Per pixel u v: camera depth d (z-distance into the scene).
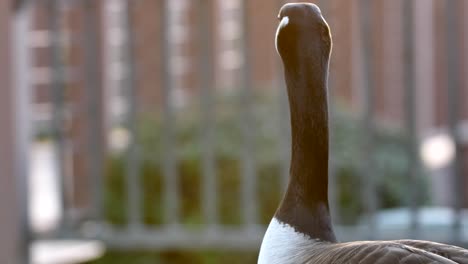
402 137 12.08
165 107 11.02
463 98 17.34
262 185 11.03
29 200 11.20
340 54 16.34
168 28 11.21
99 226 11.21
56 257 11.65
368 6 10.54
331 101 11.26
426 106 17.36
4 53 10.80
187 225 10.99
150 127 11.68
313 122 4.91
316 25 4.88
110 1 14.63
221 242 10.86
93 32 11.18
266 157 11.11
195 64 16.22
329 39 4.92
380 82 17.06
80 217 12.79
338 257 4.43
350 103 16.34
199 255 11.23
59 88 11.21
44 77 14.56
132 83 11.05
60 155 11.39
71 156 13.34
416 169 10.71
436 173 16.45
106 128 13.56
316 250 4.71
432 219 10.90
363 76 10.65
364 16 10.55
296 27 4.87
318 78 4.90
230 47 17.08
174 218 11.05
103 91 13.45
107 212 11.32
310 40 4.88
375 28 16.94
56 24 11.09
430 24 17.52
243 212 11.09
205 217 11.04
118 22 14.74
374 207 10.66
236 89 11.85
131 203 11.10
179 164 11.35
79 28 13.55
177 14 15.81
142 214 11.27
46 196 13.61
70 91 13.52
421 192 12.62
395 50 17.08
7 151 10.86
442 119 17.78
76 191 13.38
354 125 11.51
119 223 11.30
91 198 11.43
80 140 13.36
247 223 10.87
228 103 11.60
